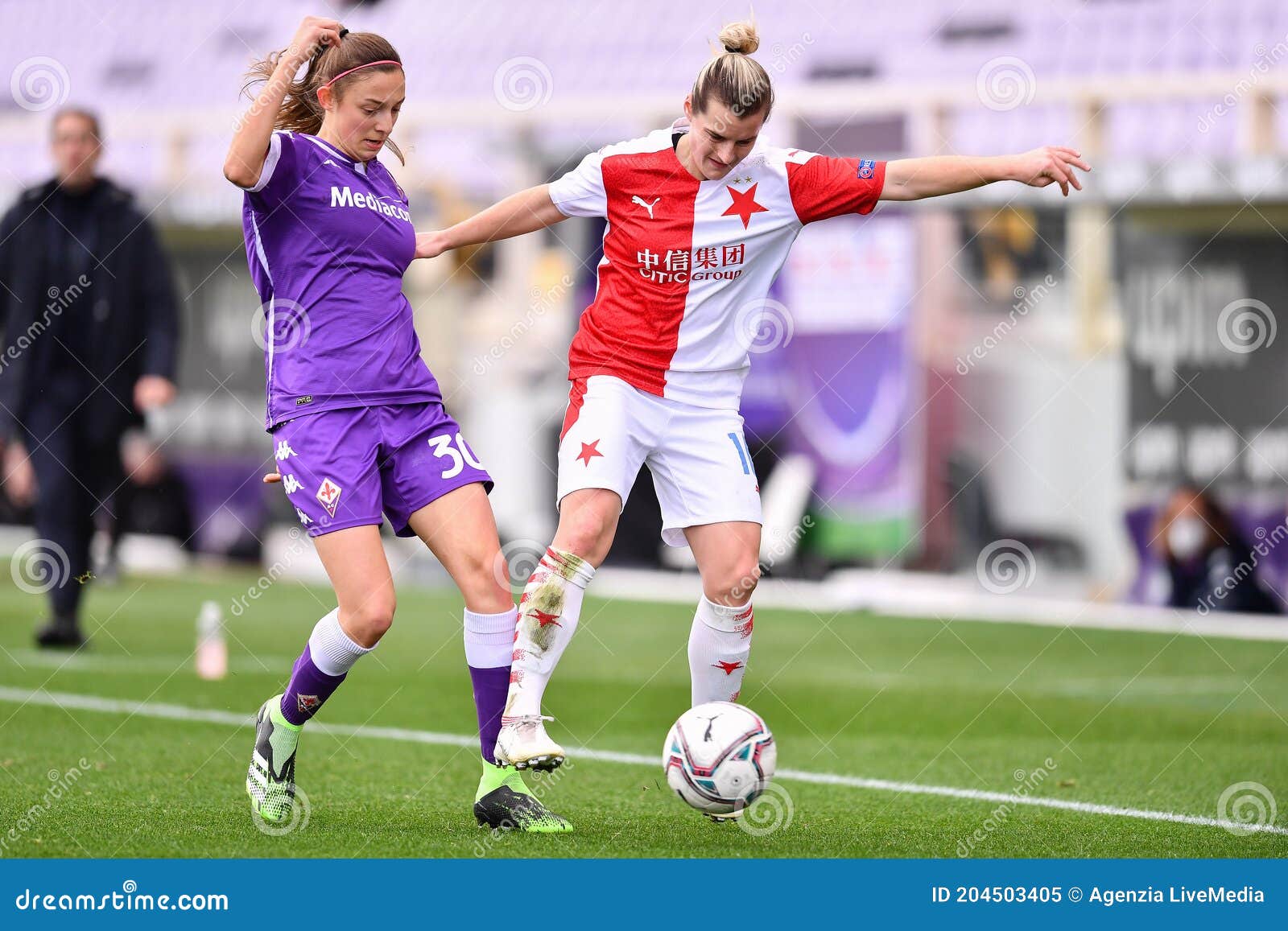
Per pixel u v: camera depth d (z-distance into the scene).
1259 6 58.03
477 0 71.12
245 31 74.44
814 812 16.28
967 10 60.50
